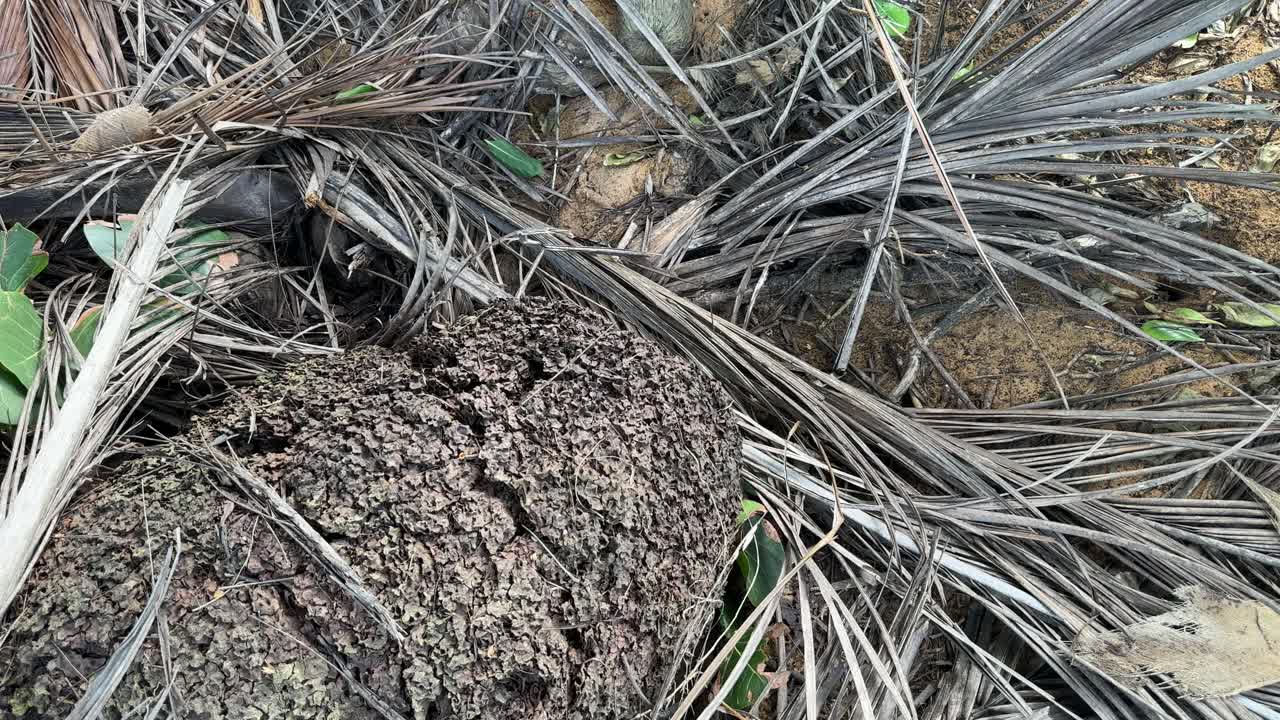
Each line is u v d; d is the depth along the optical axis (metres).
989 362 0.94
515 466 0.56
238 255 0.79
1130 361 0.93
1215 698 0.68
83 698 0.47
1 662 0.48
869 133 0.86
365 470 0.54
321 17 0.93
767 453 0.78
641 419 0.61
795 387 0.81
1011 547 0.78
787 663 0.75
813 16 0.95
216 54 0.87
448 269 0.81
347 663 0.50
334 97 0.81
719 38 0.97
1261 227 0.96
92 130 0.73
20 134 0.75
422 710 0.51
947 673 0.76
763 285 0.94
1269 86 1.04
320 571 0.51
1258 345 0.93
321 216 0.82
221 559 0.51
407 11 0.92
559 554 0.55
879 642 0.76
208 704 0.48
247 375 0.73
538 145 0.93
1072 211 0.80
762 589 0.72
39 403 0.60
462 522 0.54
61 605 0.49
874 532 0.78
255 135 0.77
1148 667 0.70
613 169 0.93
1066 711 0.72
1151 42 0.69
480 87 0.86
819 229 0.89
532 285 0.88
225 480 0.53
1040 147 0.79
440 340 0.63
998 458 0.81
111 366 0.59
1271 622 0.70
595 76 0.95
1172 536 0.79
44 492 0.53
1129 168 0.78
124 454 0.61
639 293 0.83
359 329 0.83
